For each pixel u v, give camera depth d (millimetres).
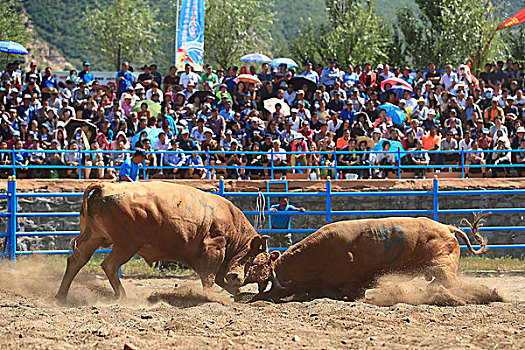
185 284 11055
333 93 20375
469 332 7148
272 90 20578
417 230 9211
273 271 9344
